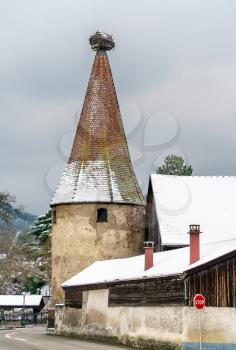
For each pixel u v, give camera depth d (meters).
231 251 28.97
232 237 44.34
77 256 48.34
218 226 45.22
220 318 28.84
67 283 43.84
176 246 44.12
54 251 49.66
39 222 84.19
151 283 32.41
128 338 34.22
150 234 49.06
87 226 48.44
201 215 45.97
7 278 77.00
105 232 48.47
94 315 39.03
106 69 52.97
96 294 39.06
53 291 48.88
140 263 39.16
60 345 32.91
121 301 35.59
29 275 78.38
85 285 40.47
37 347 31.19
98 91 52.16
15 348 30.23
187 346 28.91
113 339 36.06
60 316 44.28
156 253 40.25
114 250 48.50
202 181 48.72
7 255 76.69
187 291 29.27
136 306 33.75
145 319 32.62
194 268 29.20
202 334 28.78
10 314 74.31
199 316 27.20
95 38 53.19
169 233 44.34
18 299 75.19
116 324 35.94
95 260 48.09
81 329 40.66
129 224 49.28
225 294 28.95
